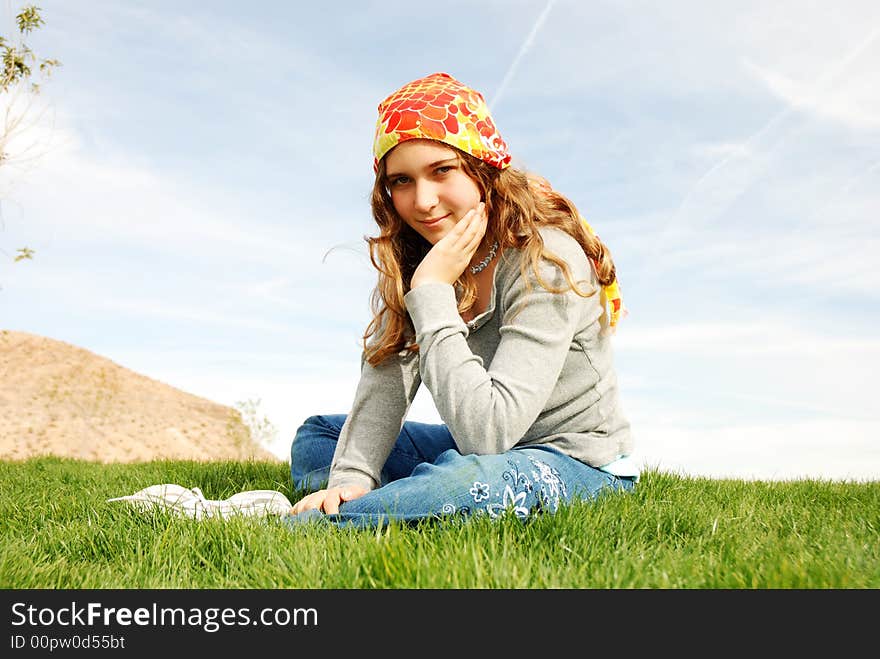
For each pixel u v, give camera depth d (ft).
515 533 6.35
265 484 11.16
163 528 6.94
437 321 7.36
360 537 5.84
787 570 5.22
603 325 8.02
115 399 35.47
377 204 8.11
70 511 8.56
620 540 6.25
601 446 7.89
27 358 38.63
